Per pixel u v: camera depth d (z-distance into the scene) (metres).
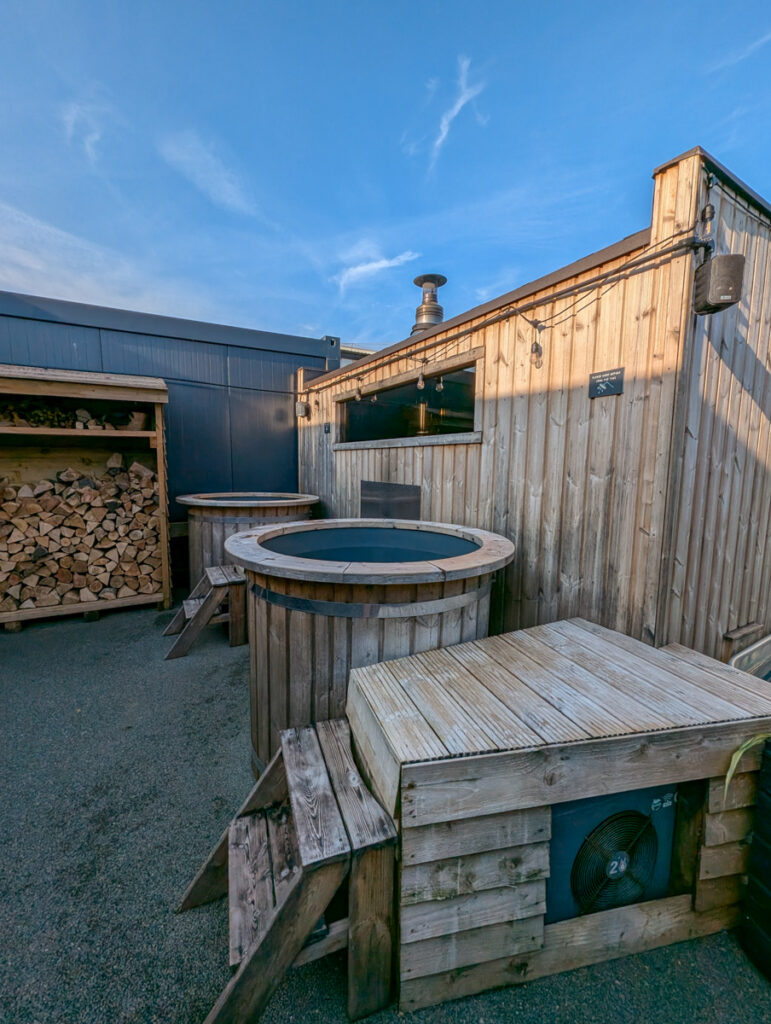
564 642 1.88
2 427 3.83
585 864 1.29
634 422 1.91
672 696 1.43
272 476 6.11
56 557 4.16
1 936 1.39
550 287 2.31
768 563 2.61
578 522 2.21
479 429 2.84
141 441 5.02
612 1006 1.21
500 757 1.14
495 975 1.23
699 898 1.35
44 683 3.06
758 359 2.22
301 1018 1.18
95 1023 1.17
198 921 1.45
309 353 6.18
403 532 2.81
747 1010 1.20
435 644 1.83
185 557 5.52
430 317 4.41
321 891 1.10
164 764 2.23
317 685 1.78
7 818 1.87
